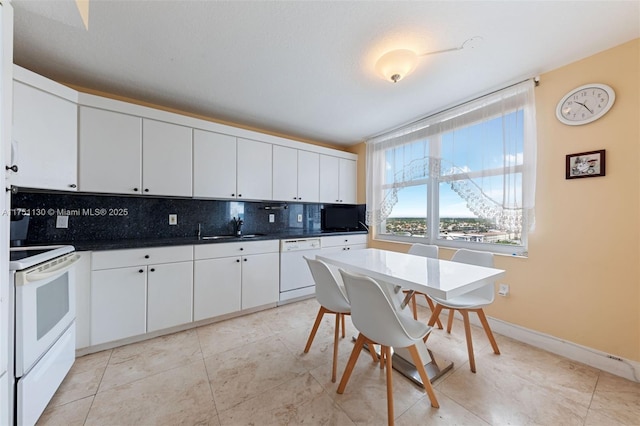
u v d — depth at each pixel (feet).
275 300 9.30
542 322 6.54
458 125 8.23
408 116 9.33
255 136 9.67
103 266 6.22
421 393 4.84
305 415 4.32
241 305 8.46
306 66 6.26
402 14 4.62
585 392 4.88
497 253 7.54
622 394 4.82
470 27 4.93
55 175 5.91
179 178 7.98
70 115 6.23
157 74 6.62
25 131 5.35
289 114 9.25
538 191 6.61
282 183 10.44
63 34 5.09
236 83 7.08
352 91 7.50
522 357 6.09
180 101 8.19
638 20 4.72
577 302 5.99
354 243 11.82
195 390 4.94
